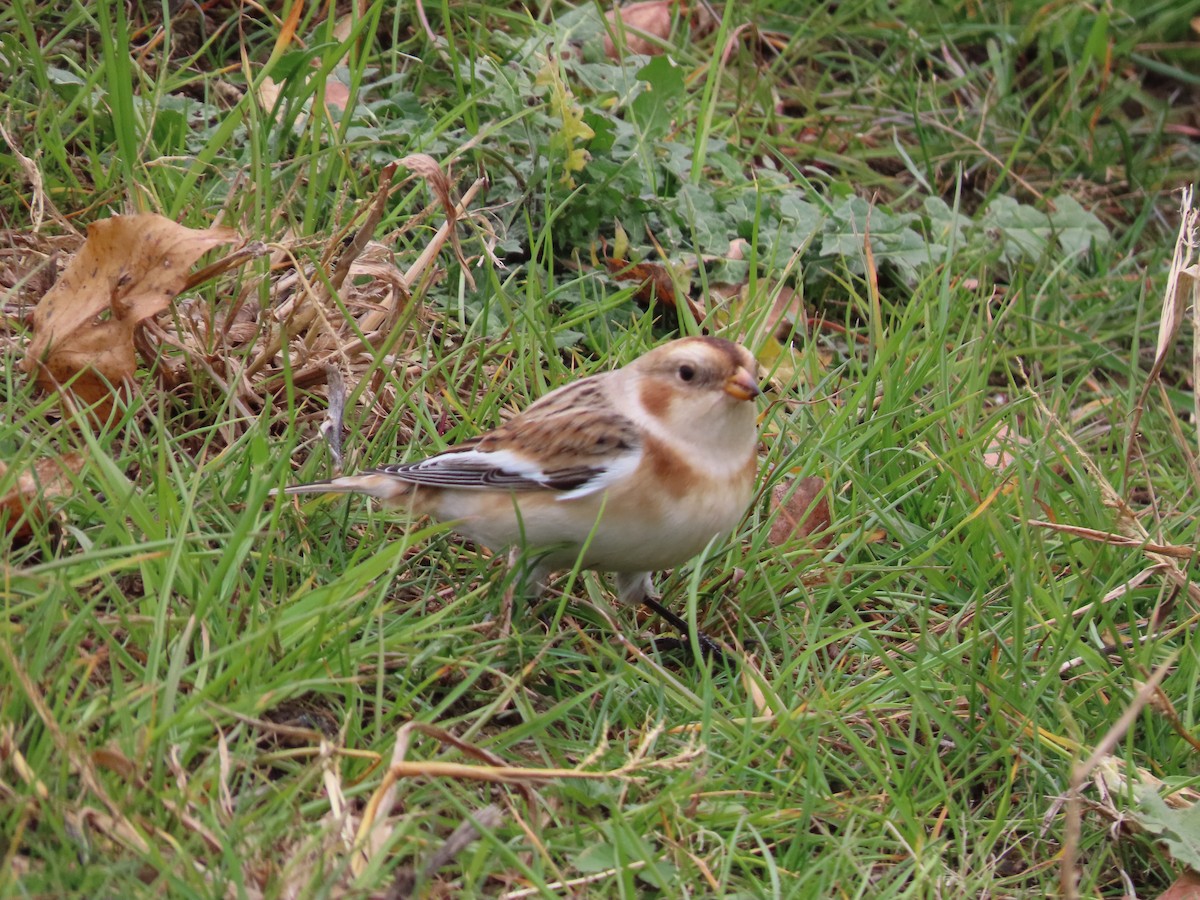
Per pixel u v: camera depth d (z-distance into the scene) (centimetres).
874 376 1072
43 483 830
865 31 1609
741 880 723
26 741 674
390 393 1034
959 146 1534
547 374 1110
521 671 811
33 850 621
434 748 746
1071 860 686
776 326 1134
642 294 1219
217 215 1085
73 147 1184
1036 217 1434
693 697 824
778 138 1438
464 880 670
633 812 723
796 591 939
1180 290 1002
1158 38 1756
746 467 859
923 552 986
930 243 1359
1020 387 1288
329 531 905
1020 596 855
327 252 994
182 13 1306
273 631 720
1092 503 1024
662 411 827
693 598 830
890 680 862
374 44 1341
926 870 735
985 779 834
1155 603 984
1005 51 1631
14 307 1005
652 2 1534
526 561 862
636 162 1236
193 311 1017
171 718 668
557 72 1236
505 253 1190
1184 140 1689
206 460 925
